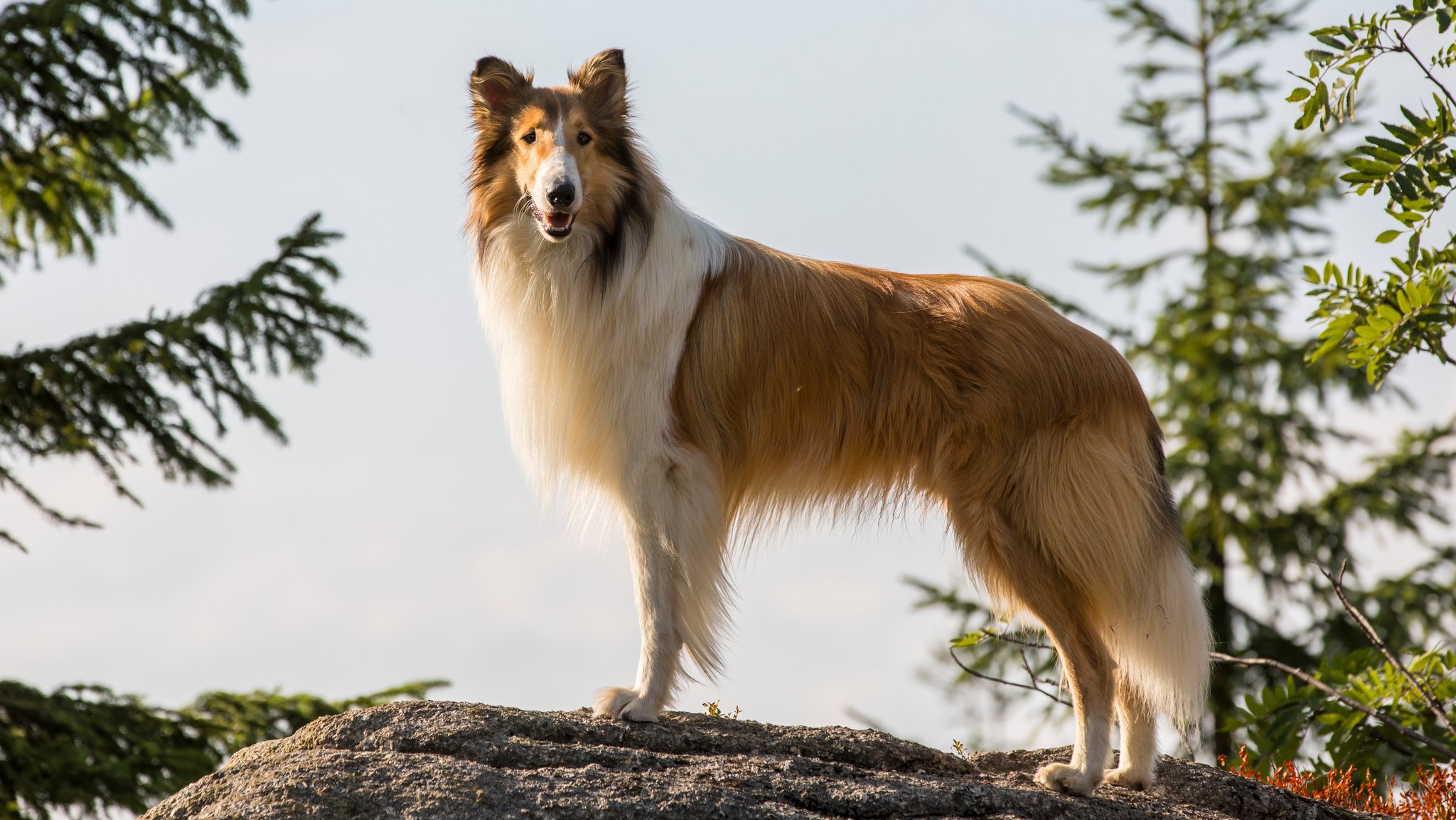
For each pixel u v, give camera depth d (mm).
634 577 8734
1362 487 21156
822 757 8359
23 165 15320
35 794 13164
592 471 9039
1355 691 10617
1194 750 9828
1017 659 20672
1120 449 8586
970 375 8688
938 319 8867
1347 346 9391
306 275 14148
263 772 7605
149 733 14148
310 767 7477
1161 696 8562
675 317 8906
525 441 9273
